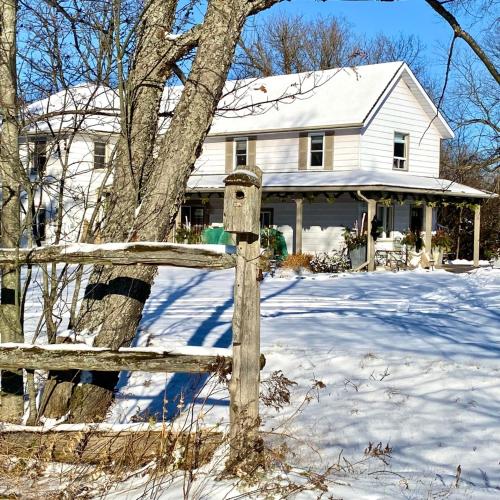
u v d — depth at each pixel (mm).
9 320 5703
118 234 6180
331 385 7855
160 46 6492
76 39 6262
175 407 7172
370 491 4602
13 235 5770
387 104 27359
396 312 12695
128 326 5926
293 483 4426
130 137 6414
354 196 24391
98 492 4508
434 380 7848
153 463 4754
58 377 5750
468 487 5297
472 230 31828
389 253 26172
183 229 28562
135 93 6496
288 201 27625
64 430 4934
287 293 16141
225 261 4633
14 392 5668
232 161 29406
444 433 6629
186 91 6160
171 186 6043
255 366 4617
